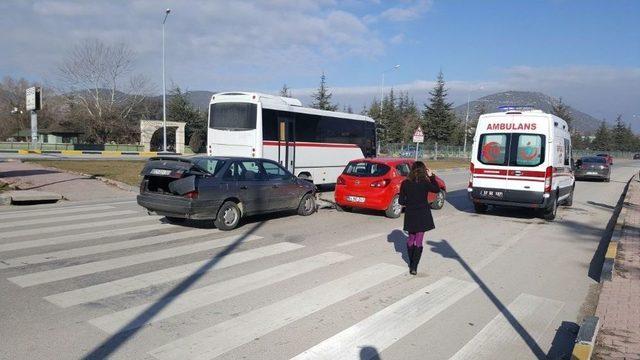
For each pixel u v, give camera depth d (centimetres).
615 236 974
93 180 1897
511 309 573
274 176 1137
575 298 624
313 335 476
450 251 873
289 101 1733
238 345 448
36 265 698
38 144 4878
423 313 548
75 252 782
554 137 1233
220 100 1627
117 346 438
